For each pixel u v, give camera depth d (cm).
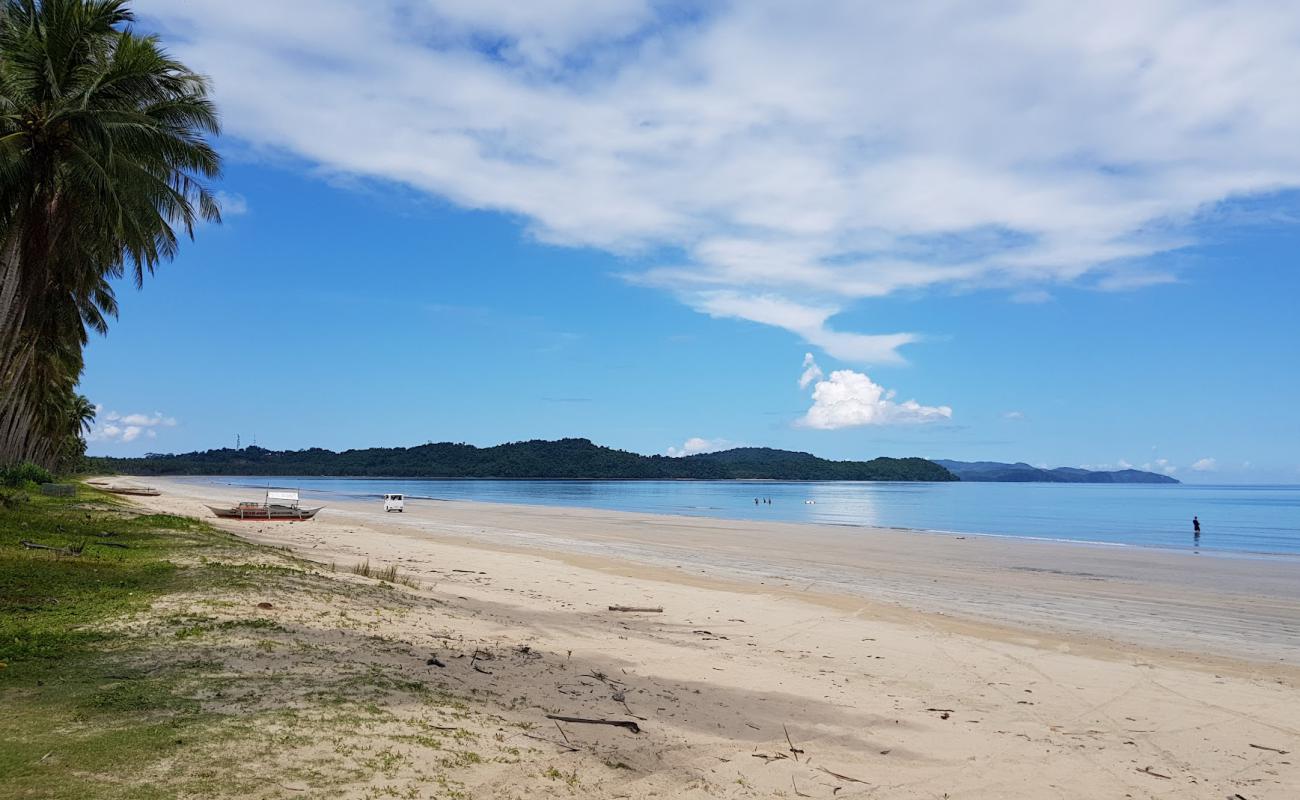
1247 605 1994
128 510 2980
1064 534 4844
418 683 803
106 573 1242
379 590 1388
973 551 3441
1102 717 959
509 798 554
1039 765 765
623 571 2330
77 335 3756
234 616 987
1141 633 1580
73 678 692
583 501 9269
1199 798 702
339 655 869
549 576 2048
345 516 4791
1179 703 1033
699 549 3225
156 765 519
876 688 1038
